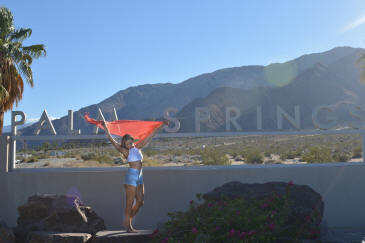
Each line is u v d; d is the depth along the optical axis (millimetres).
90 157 15055
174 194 7617
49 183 7621
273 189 5695
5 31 14375
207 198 5738
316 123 7773
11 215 7543
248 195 5590
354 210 7684
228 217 4176
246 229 4117
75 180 7633
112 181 7633
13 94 14766
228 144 27281
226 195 5602
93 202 7598
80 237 4840
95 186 7629
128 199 5316
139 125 7039
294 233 4598
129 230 5273
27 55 14820
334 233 6141
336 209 7656
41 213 5641
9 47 13906
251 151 22516
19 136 7688
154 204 7609
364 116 7781
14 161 7793
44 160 18031
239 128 7656
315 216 4910
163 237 4438
